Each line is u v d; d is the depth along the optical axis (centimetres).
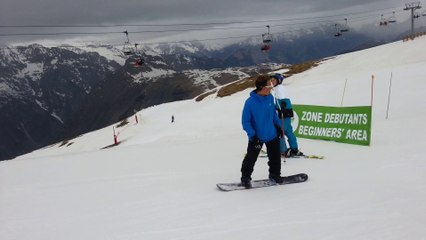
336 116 1378
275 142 781
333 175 838
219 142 1734
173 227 593
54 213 739
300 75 7006
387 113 2014
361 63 6284
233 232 551
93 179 1080
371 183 741
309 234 521
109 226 627
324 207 625
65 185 1021
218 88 8025
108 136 5972
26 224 680
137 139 4325
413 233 496
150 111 7512
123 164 1339
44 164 1576
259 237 525
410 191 669
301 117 1540
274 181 788
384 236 495
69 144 6694
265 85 754
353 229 525
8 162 1952
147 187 888
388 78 3566
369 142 1218
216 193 772
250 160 775
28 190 991
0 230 657
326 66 7006
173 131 4016
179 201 736
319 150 1209
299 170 928
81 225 646
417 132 1334
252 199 705
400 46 6725
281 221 579
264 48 5822
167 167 1170
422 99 2359
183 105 7394
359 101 2909
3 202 870
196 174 1000
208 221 607
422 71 3497
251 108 759
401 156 963
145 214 673
